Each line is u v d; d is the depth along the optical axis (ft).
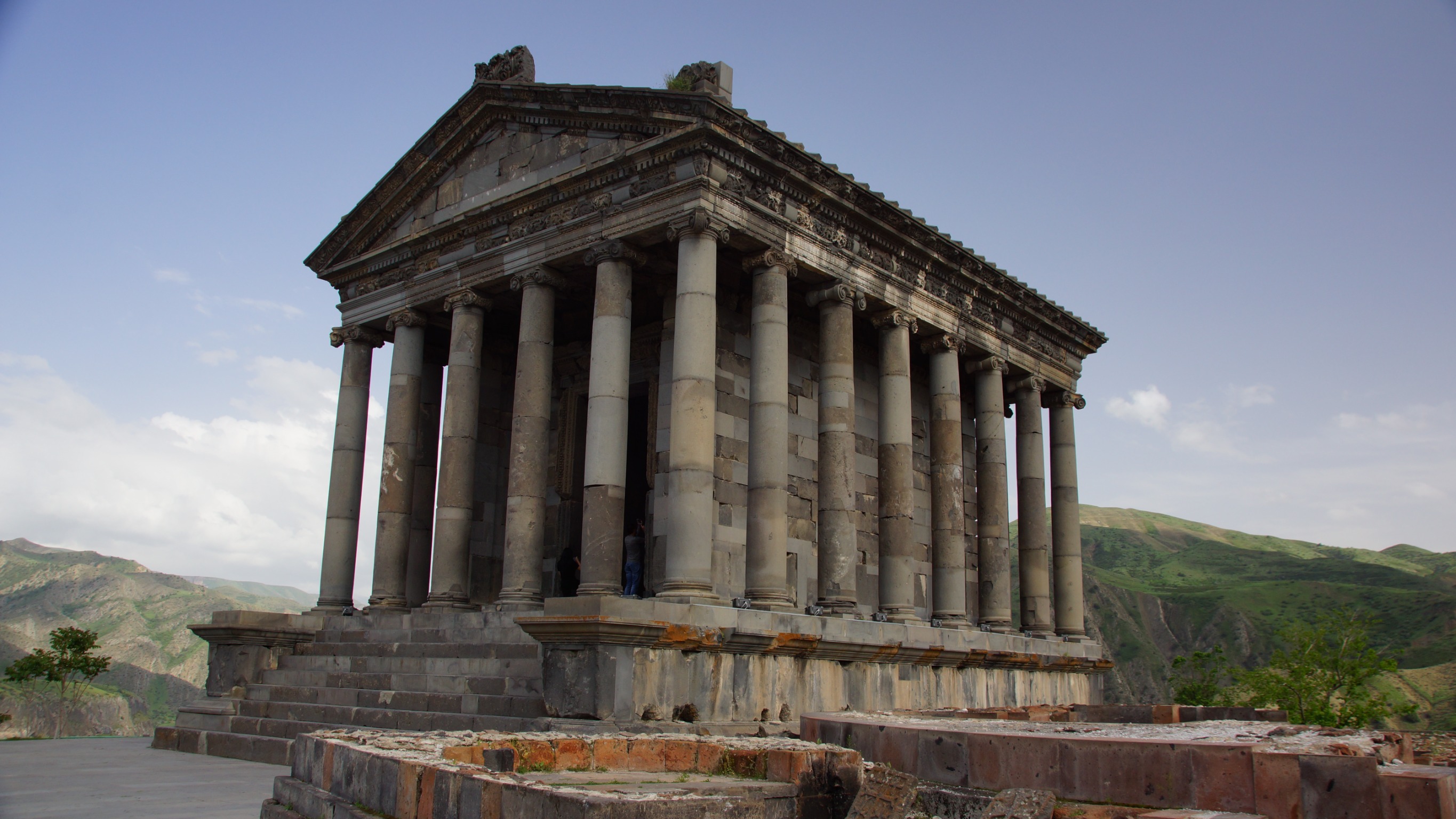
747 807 32.89
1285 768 33.58
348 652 95.76
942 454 110.01
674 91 85.81
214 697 97.71
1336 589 504.43
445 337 120.47
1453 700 323.57
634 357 112.47
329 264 119.55
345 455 111.34
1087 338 134.92
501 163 104.27
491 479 119.44
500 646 82.89
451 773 32.07
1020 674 108.68
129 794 58.85
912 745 44.29
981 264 113.39
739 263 98.89
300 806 40.57
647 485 109.29
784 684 78.84
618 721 65.98
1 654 508.94
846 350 96.78
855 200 97.81
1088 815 36.14
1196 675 210.18
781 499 85.87
